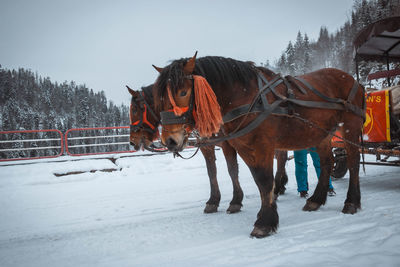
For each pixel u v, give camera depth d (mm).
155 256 2773
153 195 5984
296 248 2646
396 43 6086
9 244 3508
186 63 3051
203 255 2697
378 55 6664
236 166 4410
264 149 3168
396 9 31766
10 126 86312
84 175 8055
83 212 4934
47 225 4281
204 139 3438
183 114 2881
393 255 2289
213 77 3217
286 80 3561
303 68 70500
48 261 2914
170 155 10281
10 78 124750
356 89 4258
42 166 8414
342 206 4258
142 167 8883
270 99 3221
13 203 5719
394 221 3182
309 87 3680
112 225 4098
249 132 3145
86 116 105688
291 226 3396
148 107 5414
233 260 2486
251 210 4422
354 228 3113
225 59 3354
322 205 4383
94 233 3775
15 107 98750
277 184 4934
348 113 4078
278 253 2566
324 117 3750
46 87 143500
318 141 3834
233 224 3748
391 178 6180
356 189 3936
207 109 2893
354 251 2451
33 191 6715
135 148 5457
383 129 4945
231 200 4891
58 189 6891
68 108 132000
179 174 8289
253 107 3133
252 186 6320
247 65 3404
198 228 3658
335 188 5570
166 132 2883
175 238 3342
